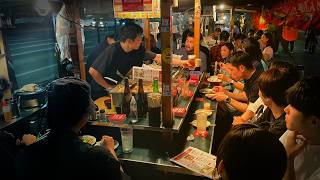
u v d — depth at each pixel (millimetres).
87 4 4609
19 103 3373
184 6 7797
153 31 7285
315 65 11984
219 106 4469
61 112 1650
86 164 1607
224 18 17125
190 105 3693
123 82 3344
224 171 1146
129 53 4004
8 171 2373
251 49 4211
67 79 1774
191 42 5918
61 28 5359
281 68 2338
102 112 2898
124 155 2705
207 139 3025
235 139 1105
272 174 1021
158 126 2709
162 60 2553
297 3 6070
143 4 3041
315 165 1536
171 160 2568
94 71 3752
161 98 2656
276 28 12898
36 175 1629
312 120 1419
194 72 4582
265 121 2613
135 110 2852
